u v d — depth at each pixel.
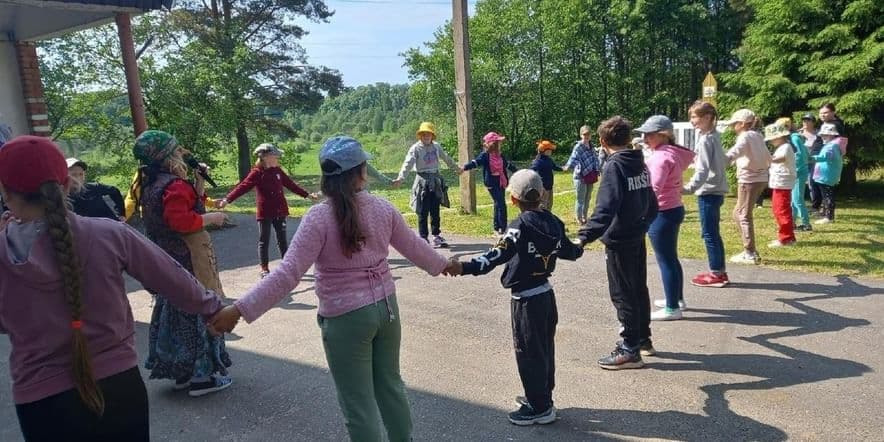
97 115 20.92
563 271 6.95
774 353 4.48
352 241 2.72
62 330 1.95
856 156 11.03
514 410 3.83
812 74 10.94
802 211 8.42
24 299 1.92
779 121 7.55
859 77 10.50
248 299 2.59
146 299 6.70
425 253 3.07
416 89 33.78
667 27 31.16
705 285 6.12
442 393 4.10
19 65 8.61
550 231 3.50
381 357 2.95
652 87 33.50
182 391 4.25
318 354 4.89
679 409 3.73
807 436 3.37
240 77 24.23
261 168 7.47
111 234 2.06
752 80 11.69
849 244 7.46
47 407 1.96
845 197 11.50
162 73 22.34
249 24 27.73
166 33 23.31
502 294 6.32
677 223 5.06
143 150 3.82
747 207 6.78
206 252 3.93
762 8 11.66
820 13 10.88
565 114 33.66
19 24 8.07
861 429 3.42
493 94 33.25
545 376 3.58
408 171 8.63
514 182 3.53
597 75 33.25
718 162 5.86
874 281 6.02
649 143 5.04
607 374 4.28
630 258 4.21
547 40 32.69
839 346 4.54
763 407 3.71
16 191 1.94
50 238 1.94
